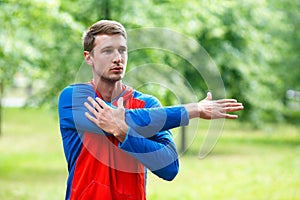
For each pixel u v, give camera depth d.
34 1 9.85
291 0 24.23
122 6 11.99
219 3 13.72
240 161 18.55
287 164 17.50
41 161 18.34
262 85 19.48
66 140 3.72
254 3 17.23
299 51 24.42
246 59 17.70
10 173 15.40
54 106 13.97
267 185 13.34
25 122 32.97
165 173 3.61
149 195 11.25
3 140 24.83
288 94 26.91
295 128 30.23
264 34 19.23
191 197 11.47
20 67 11.66
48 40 11.67
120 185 3.64
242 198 11.49
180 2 12.65
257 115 19.58
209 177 14.77
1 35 10.48
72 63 12.43
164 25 12.05
